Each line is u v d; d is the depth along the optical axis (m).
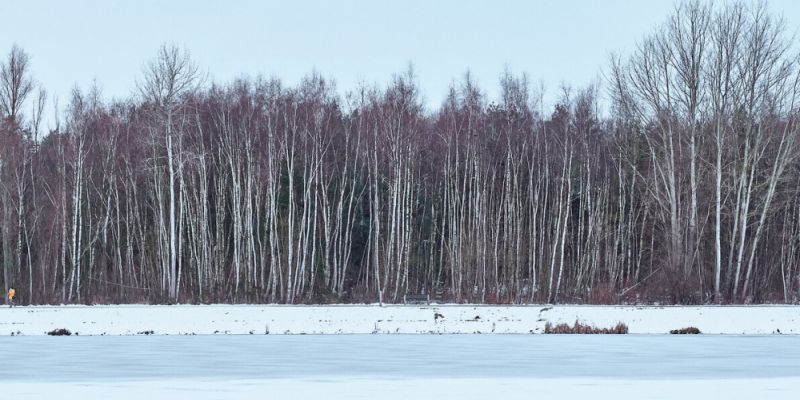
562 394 85.06
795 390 87.50
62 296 195.25
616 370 100.31
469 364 104.69
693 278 182.75
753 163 196.38
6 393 84.94
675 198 197.75
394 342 127.88
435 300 192.00
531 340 131.12
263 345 123.50
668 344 126.12
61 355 112.31
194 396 83.44
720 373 98.19
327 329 142.38
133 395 84.00
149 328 141.25
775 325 146.62
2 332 138.62
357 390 86.81
